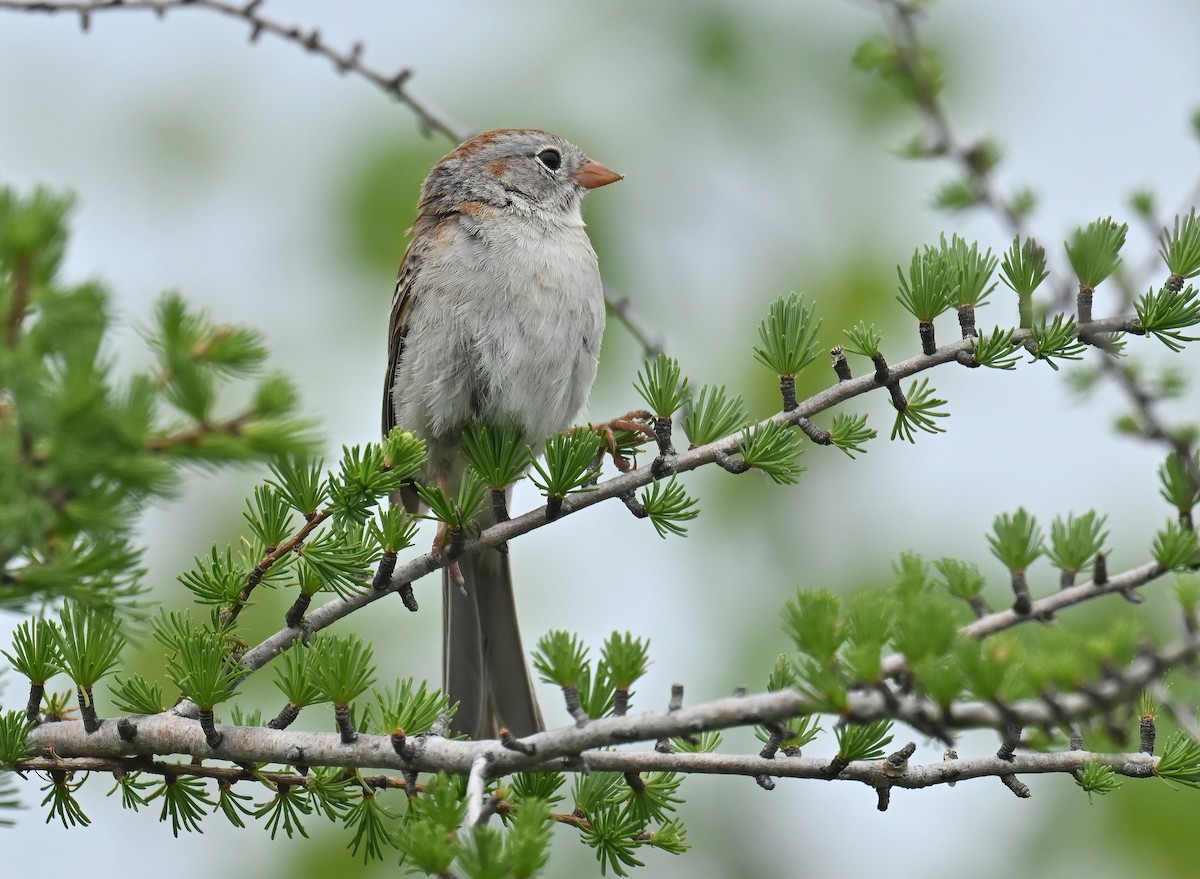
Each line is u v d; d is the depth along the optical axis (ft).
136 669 34.63
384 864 38.29
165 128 49.19
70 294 14.08
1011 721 15.49
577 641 19.57
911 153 30.60
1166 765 20.45
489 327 32.35
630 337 47.16
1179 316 22.39
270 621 37.50
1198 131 30.55
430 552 24.75
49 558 16.29
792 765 20.56
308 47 33.86
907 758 20.74
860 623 16.57
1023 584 18.21
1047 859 38.42
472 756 20.16
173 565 40.16
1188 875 36.35
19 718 21.88
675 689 18.70
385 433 36.04
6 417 15.31
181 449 14.79
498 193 36.27
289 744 21.57
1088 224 23.22
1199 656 15.08
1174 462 19.33
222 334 15.07
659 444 23.84
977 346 23.35
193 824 22.54
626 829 21.91
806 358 23.66
